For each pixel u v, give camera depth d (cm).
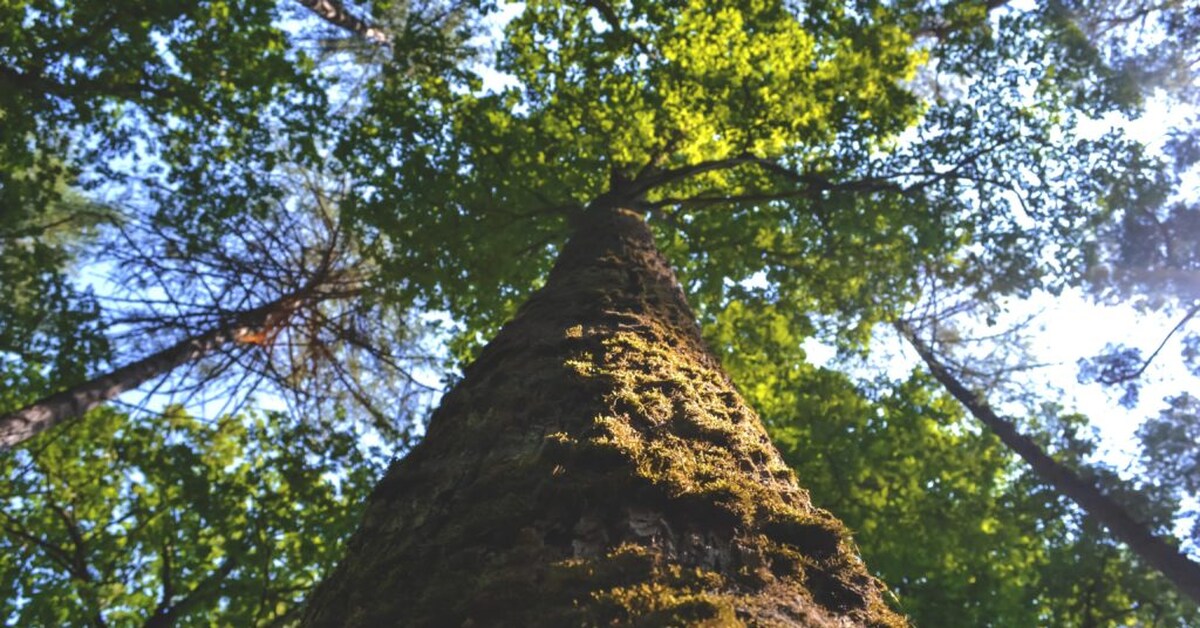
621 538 178
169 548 995
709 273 1088
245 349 1000
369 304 1047
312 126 875
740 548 180
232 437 1087
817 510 230
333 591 214
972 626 941
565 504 195
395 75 931
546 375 295
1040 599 1178
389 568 197
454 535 195
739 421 278
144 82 884
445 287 984
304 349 1068
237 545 873
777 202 1066
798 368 1094
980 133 1017
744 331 1093
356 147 892
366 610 182
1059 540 1277
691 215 1063
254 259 980
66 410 779
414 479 249
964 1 1003
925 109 952
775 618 153
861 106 934
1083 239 1034
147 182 931
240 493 862
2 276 901
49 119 888
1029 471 1348
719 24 866
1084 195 1011
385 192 913
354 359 1134
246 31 842
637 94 892
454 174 913
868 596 179
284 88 886
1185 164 1249
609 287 441
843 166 1010
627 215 641
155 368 901
